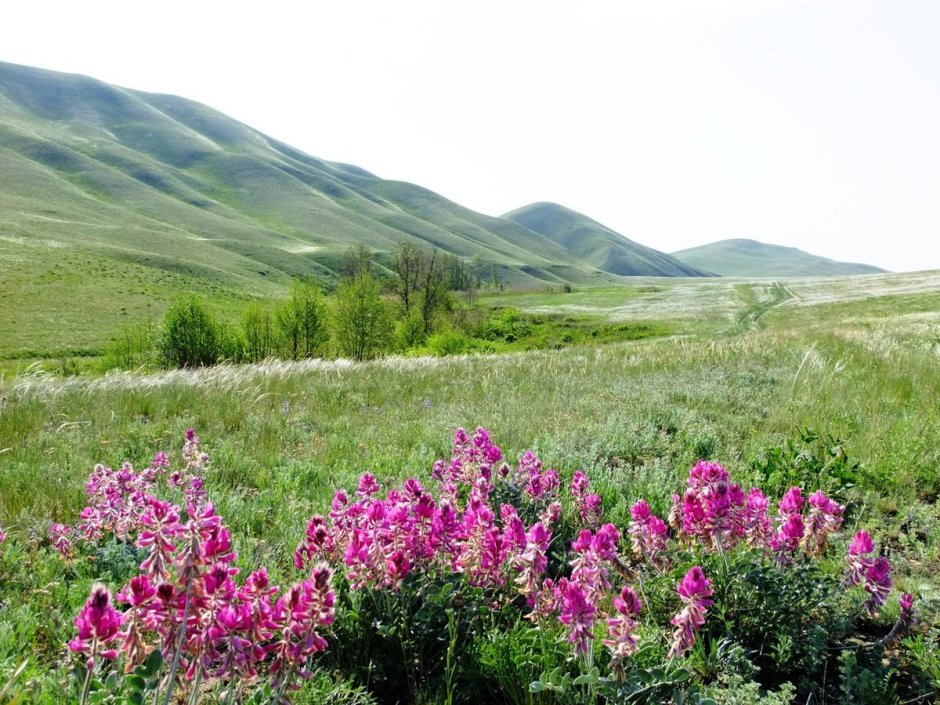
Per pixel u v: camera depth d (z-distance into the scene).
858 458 6.23
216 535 2.18
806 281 120.75
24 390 9.92
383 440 7.47
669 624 3.45
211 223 176.12
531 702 2.68
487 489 4.27
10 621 3.14
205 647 2.14
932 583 4.09
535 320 71.06
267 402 9.94
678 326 59.53
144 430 7.63
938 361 12.22
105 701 2.46
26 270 76.94
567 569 4.04
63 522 4.63
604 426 7.59
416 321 51.50
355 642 3.12
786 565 3.55
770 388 10.13
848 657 3.08
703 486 3.57
